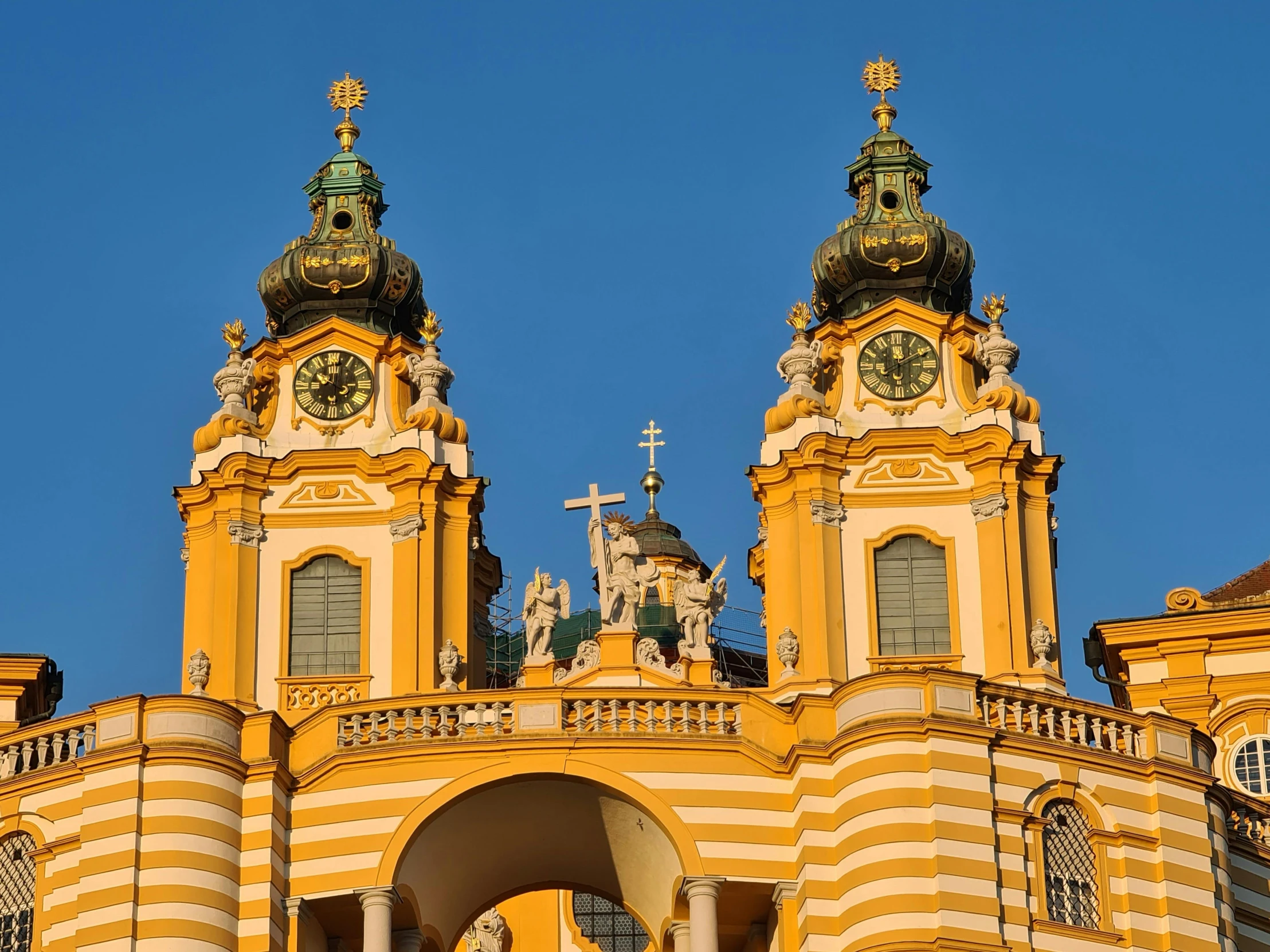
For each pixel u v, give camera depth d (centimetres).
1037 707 5650
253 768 5612
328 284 7038
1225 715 6588
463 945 6756
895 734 5528
